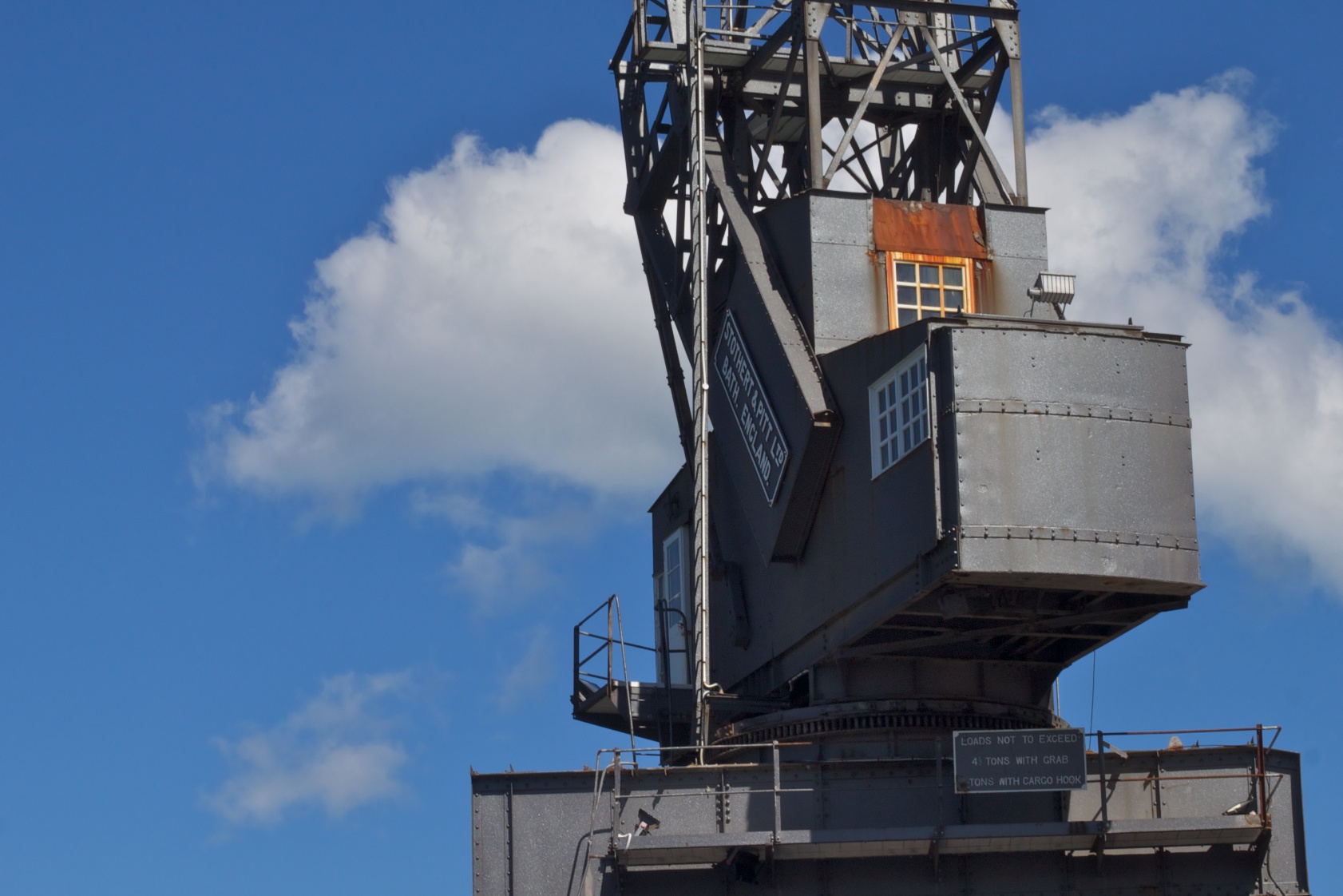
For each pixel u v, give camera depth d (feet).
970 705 118.32
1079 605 111.45
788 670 124.36
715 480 136.77
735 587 131.44
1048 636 115.55
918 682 118.83
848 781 112.68
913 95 136.87
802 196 123.54
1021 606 110.32
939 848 109.09
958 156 136.87
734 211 129.59
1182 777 111.04
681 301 137.39
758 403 124.77
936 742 114.32
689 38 134.62
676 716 131.44
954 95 130.52
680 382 142.10
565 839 112.06
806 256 122.42
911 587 109.09
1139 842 109.40
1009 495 106.22
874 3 126.72
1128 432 108.47
